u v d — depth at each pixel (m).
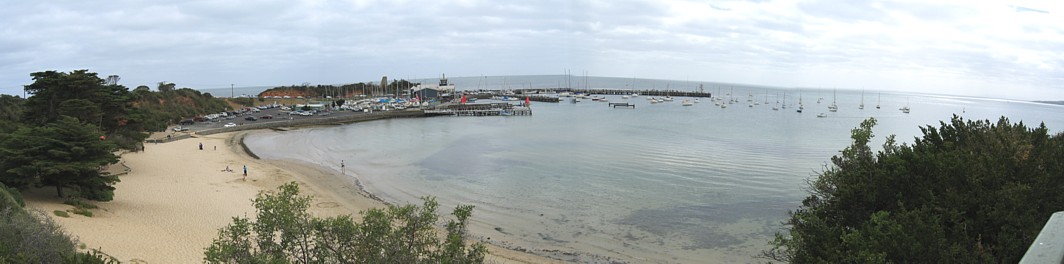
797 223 26.92
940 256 17.11
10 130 64.38
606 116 177.00
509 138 108.25
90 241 32.75
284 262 17.23
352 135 117.56
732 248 39.16
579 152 86.19
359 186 60.50
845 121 167.25
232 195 52.56
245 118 149.12
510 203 51.88
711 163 74.38
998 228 18.73
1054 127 173.88
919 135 127.81
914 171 23.16
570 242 40.34
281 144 102.19
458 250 20.27
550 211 48.91
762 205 50.47
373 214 19.64
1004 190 18.95
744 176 64.38
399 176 66.50
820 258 20.12
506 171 69.06
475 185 60.50
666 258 37.16
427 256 19.98
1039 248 3.89
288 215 19.33
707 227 44.00
